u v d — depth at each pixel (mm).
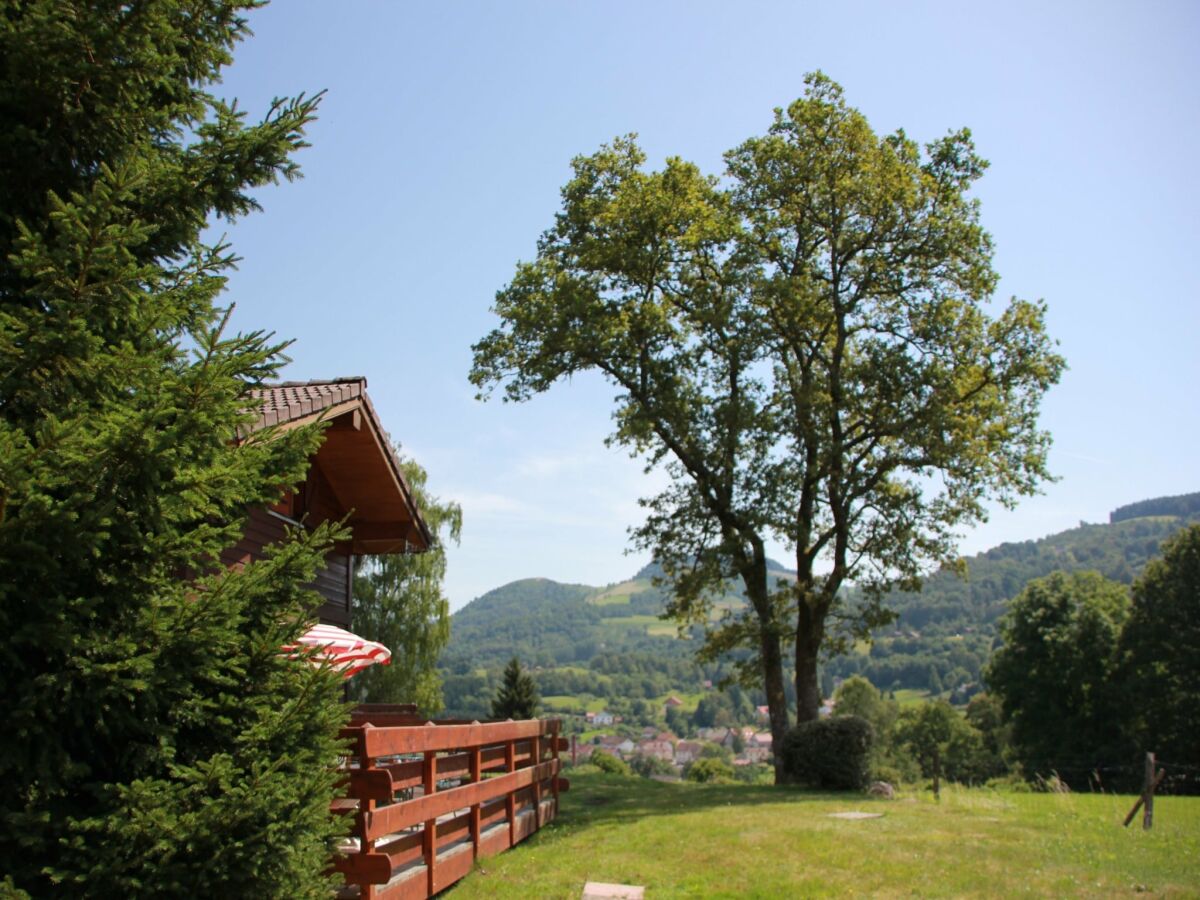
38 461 4180
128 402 4793
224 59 6582
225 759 4676
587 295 23922
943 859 10227
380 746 6844
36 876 4320
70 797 4688
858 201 24672
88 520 4254
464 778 10766
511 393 24766
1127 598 47594
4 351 4488
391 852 7219
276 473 5812
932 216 24203
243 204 6254
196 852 4496
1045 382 24484
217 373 4801
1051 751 45031
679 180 24375
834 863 9961
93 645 4480
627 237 24438
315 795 4941
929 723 64500
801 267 25078
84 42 5160
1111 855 10555
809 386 24250
